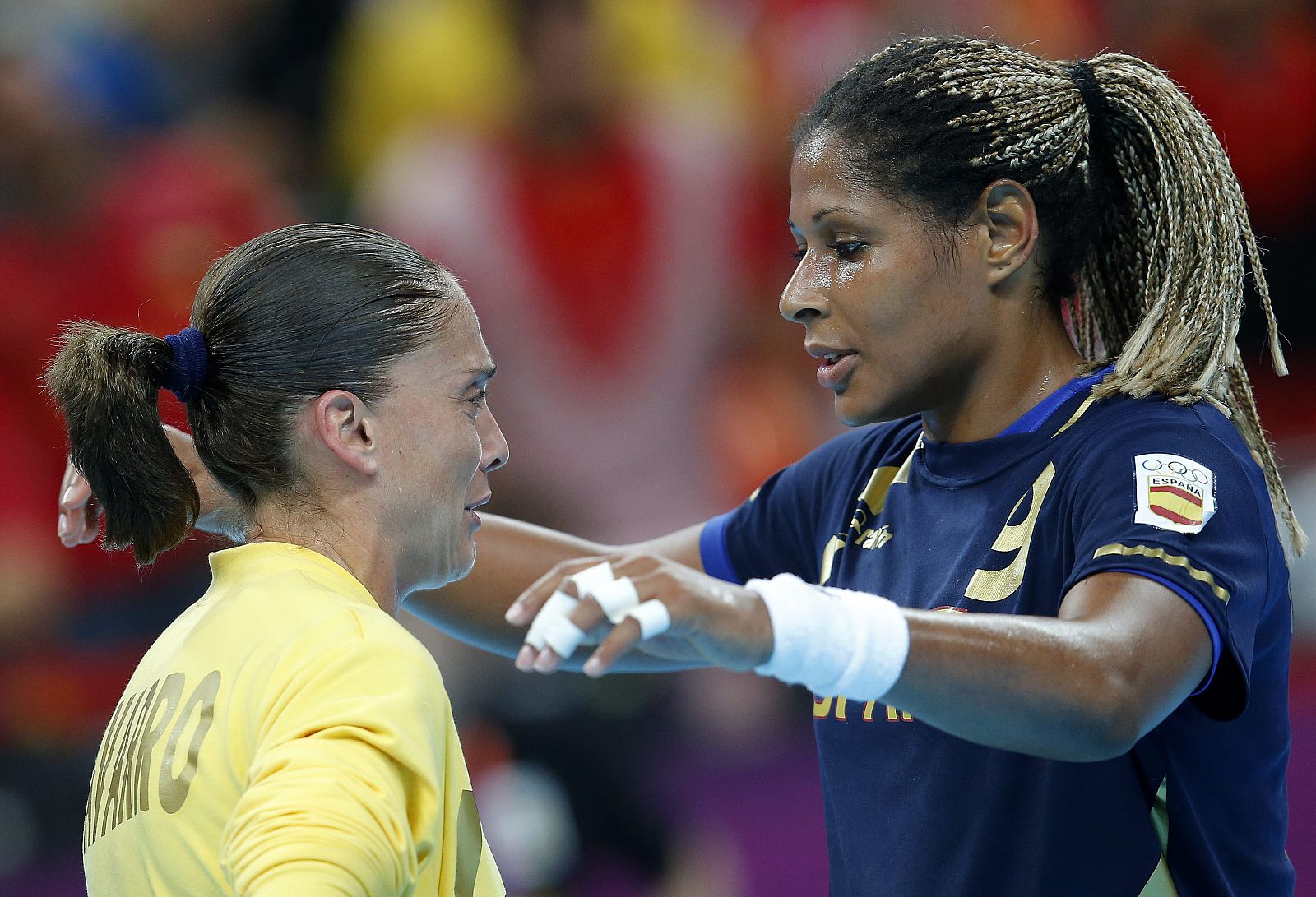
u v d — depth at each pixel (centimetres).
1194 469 725
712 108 2489
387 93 2506
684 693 2198
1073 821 746
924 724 783
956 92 781
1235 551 711
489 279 2241
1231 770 777
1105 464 745
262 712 648
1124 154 833
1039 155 789
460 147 2308
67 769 1900
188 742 670
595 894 1842
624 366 2294
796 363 2491
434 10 2505
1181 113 813
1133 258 845
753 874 1930
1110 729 629
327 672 646
